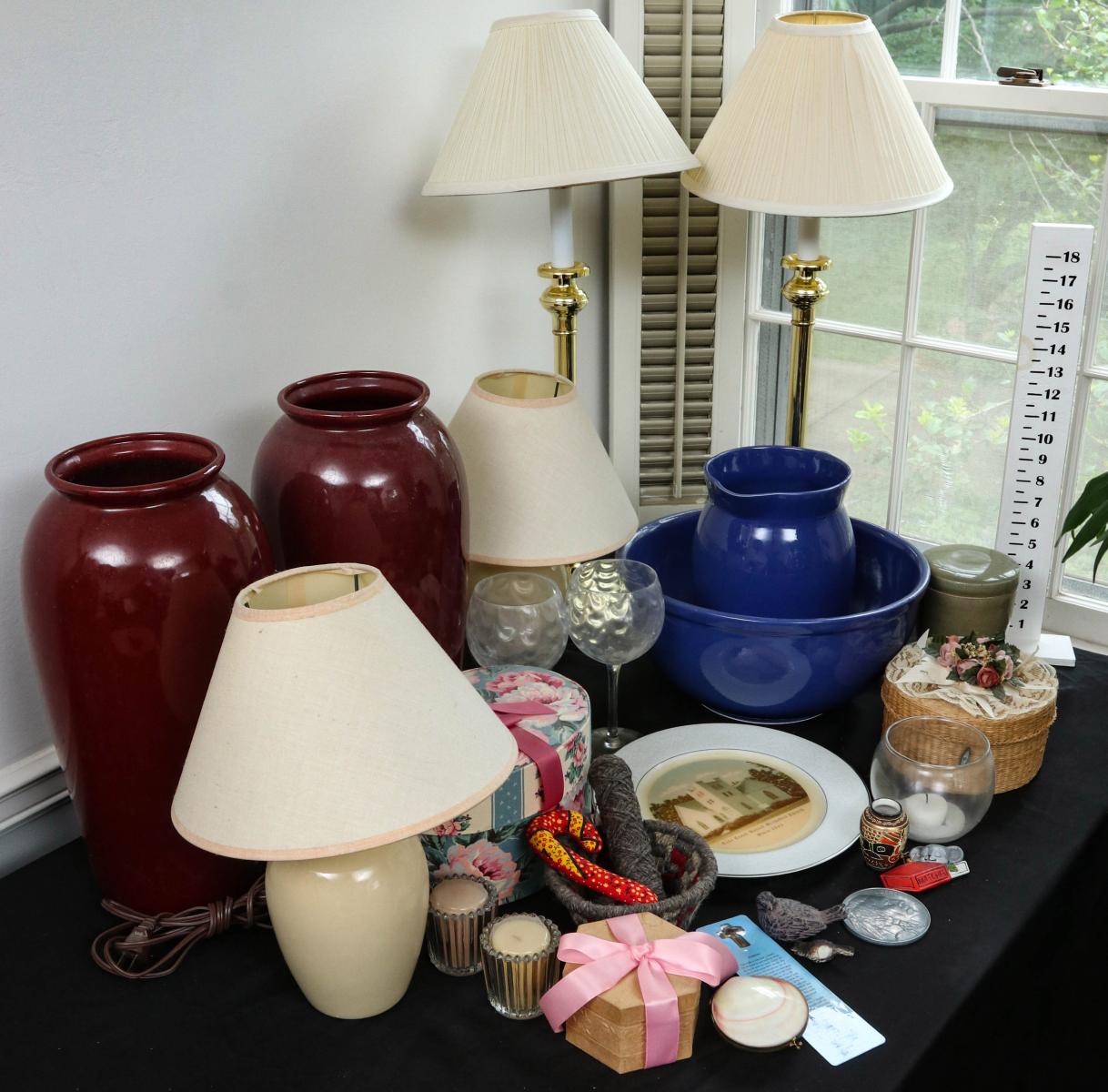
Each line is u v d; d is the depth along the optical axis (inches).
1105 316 55.7
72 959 38.1
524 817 37.2
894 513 66.4
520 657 45.8
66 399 41.6
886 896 38.9
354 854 32.6
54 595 34.5
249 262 46.5
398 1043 34.3
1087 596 60.6
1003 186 57.2
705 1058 33.3
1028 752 44.1
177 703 35.7
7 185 38.2
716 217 60.9
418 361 55.4
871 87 47.2
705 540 48.3
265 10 44.1
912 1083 32.9
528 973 33.9
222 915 38.4
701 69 58.4
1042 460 49.4
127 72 40.4
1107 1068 50.9
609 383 65.8
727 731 47.4
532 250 59.5
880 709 50.0
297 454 40.4
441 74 51.9
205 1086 33.1
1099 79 53.7
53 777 44.0
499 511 46.7
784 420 68.9
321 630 30.7
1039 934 40.1
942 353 61.5
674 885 38.5
